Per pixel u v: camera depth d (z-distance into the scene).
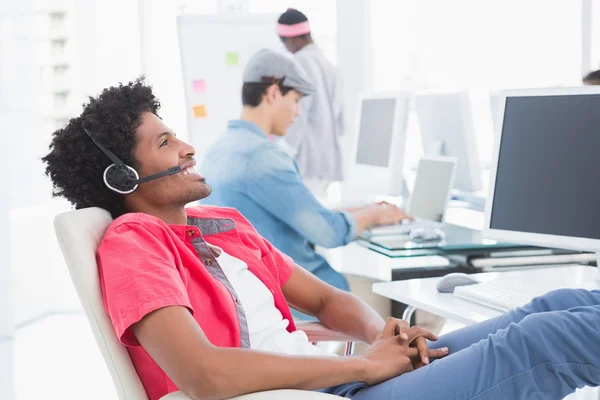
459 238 2.72
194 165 1.63
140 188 1.58
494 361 1.34
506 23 4.52
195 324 1.32
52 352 3.57
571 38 4.62
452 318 1.71
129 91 1.60
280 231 2.78
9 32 3.66
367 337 1.67
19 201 3.78
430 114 3.38
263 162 2.75
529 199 1.91
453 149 3.25
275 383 1.29
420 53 4.44
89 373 3.29
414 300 1.83
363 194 3.46
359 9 4.25
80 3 4.00
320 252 3.03
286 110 2.98
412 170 4.27
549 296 1.51
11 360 3.45
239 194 2.77
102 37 4.05
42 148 3.86
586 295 1.50
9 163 3.63
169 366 1.28
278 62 2.93
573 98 1.85
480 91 4.54
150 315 1.30
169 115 4.16
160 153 1.57
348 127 4.24
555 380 1.34
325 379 1.34
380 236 2.79
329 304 1.78
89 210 1.50
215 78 3.25
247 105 2.97
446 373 1.36
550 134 1.88
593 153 1.81
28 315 4.06
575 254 2.54
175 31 4.12
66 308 4.22
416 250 2.58
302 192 2.76
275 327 1.61
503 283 1.88
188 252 1.50
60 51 3.97
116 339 1.37
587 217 1.82
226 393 1.26
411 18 4.40
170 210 1.61
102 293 1.38
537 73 4.60
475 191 3.19
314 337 1.77
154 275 1.34
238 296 1.58
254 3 4.21
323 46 4.28
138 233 1.44
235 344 1.48
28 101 3.77
